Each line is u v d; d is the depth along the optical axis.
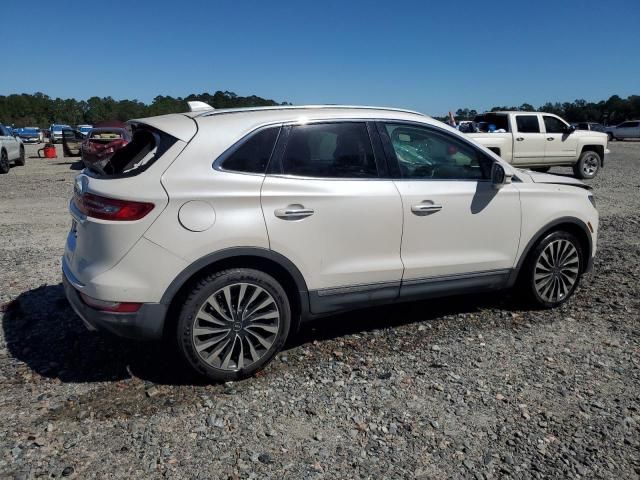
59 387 3.52
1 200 11.55
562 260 4.79
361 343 4.20
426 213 4.07
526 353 4.00
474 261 4.33
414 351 4.05
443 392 3.45
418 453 2.85
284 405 3.31
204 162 3.46
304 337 4.32
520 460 2.79
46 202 11.30
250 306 3.59
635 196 11.80
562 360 3.88
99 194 3.35
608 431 3.03
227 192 3.44
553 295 4.82
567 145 15.95
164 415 3.20
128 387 3.52
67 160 25.12
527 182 4.60
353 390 3.48
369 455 2.84
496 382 3.57
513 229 4.47
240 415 3.20
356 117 3.97
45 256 6.73
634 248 7.03
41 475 2.66
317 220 3.69
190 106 4.11
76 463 2.76
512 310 4.86
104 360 3.89
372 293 3.99
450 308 4.92
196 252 3.37
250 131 3.62
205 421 3.14
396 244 4.00
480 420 3.14
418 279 4.12
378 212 3.88
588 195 4.91
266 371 3.75
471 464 2.77
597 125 45.44
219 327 3.50
